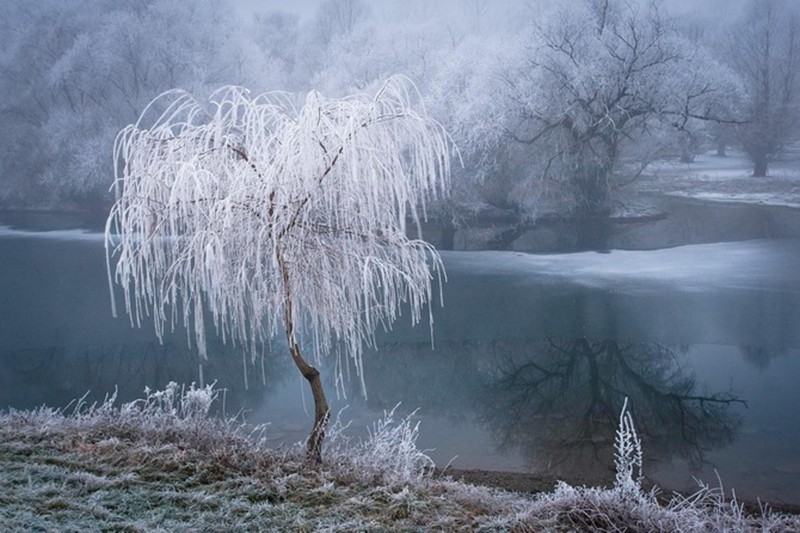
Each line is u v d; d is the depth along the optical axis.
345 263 3.08
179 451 3.14
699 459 5.26
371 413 6.28
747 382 7.17
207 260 2.83
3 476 2.71
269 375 7.36
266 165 2.99
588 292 8.59
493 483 4.38
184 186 2.97
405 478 3.03
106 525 2.28
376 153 3.04
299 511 2.55
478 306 8.62
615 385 7.12
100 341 8.20
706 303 8.45
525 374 7.39
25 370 7.37
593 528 2.66
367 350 7.96
